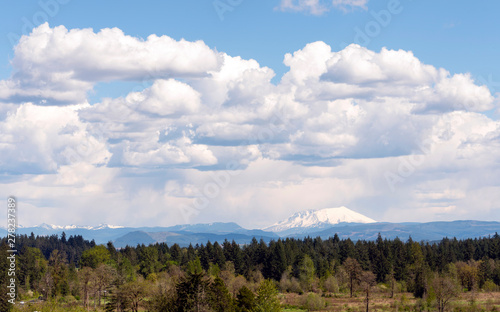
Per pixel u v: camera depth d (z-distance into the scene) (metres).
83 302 141.00
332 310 135.12
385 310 133.38
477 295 156.12
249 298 101.19
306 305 140.62
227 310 94.00
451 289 132.12
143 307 117.38
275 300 102.31
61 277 164.88
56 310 122.25
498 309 128.12
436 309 130.50
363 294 169.88
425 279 156.12
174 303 93.00
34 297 155.62
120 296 112.94
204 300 91.62
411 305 139.25
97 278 144.88
